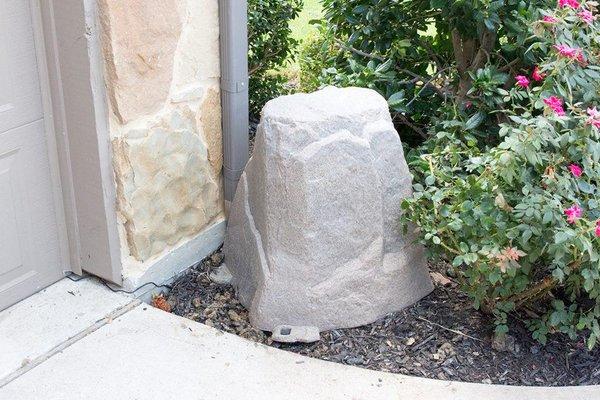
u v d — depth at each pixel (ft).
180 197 11.55
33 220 10.64
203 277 11.93
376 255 10.76
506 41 13.15
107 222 10.62
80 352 9.95
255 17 15.70
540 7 12.21
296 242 10.33
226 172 12.34
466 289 10.56
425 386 9.73
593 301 11.41
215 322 10.98
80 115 10.16
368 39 13.75
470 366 10.28
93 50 9.77
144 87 10.43
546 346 10.71
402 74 14.20
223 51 11.55
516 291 10.30
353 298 10.73
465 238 10.21
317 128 10.10
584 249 9.02
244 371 9.80
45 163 10.59
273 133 10.18
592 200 9.77
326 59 14.51
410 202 10.62
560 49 10.11
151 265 11.29
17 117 10.05
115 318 10.62
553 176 9.56
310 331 10.50
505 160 9.55
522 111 12.95
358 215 10.49
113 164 10.44
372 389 9.63
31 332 10.17
